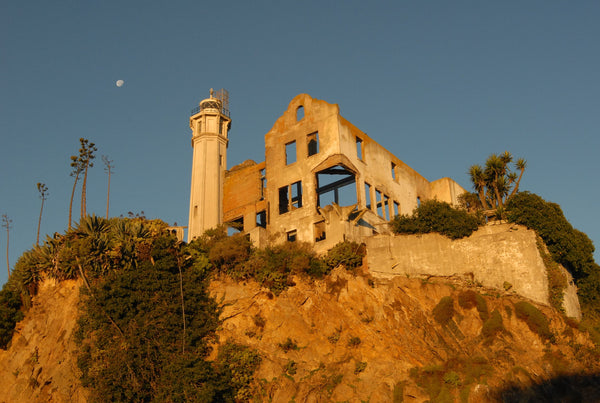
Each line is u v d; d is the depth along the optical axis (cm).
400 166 5484
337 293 4119
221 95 6062
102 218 4547
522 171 5084
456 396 3469
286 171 4988
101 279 4212
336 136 4781
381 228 4881
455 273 4103
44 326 4216
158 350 3897
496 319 3728
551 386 3444
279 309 4106
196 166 5622
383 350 3800
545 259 3972
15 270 4550
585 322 3956
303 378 3775
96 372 3803
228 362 3888
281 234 4800
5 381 4091
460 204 5612
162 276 4222
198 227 5309
